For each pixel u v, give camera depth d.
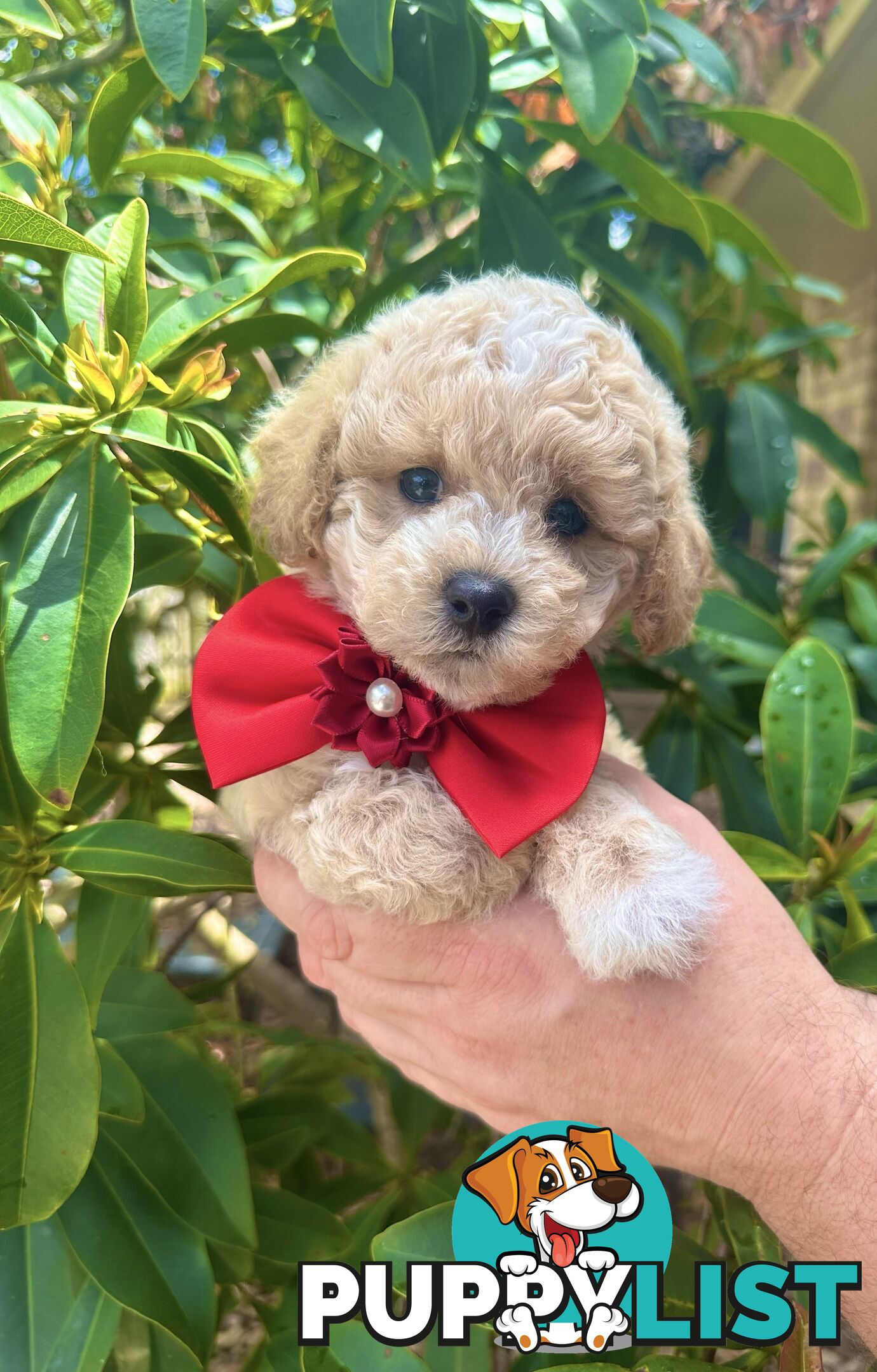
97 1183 0.32
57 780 0.26
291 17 0.41
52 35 0.37
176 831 0.31
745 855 0.36
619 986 0.26
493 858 0.27
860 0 0.69
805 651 0.39
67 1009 0.29
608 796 0.28
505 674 0.25
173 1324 0.30
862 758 0.45
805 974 0.27
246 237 0.57
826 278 1.17
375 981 0.29
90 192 0.47
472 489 0.26
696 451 0.51
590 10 0.36
